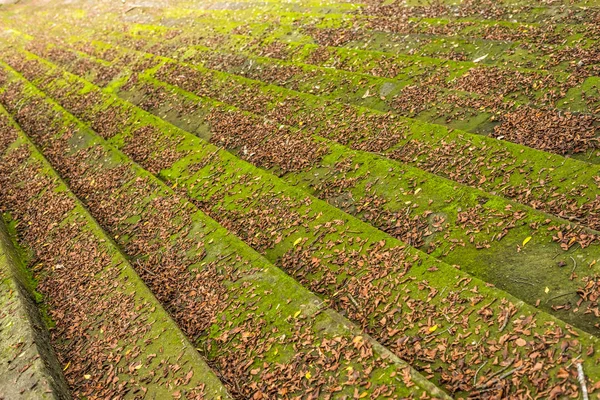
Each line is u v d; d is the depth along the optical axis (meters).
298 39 19.86
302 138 13.02
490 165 10.80
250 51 19.56
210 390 7.28
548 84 13.07
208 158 13.09
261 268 9.20
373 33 18.69
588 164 9.80
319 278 9.05
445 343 7.31
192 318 8.76
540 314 7.15
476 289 7.83
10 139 15.96
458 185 10.07
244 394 7.35
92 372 8.23
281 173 12.23
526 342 6.88
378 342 7.60
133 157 14.26
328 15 21.17
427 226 9.63
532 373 6.50
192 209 11.28
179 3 28.09
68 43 25.14
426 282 8.24
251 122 14.35
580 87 12.54
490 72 14.15
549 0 17.53
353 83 15.41
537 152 10.57
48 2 34.12
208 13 25.45
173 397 7.38
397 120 13.02
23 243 11.55
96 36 25.41
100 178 13.38
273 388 7.25
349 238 9.55
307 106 14.70
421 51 16.80
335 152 12.15
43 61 22.92
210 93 16.88
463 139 11.66
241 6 25.41
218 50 20.36
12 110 18.44
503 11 18.09
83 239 11.06
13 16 32.56
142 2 29.50
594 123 11.27
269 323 8.17
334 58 17.39
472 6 19.03
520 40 15.71
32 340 8.23
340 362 7.25
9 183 13.90
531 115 12.13
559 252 8.26
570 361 6.46
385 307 8.11
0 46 26.77
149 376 7.79
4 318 8.80
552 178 9.95
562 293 7.72
